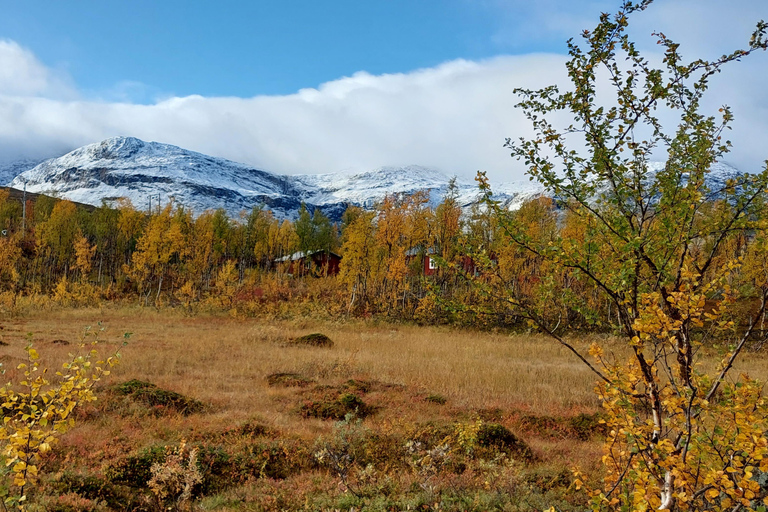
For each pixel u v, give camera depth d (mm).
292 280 59469
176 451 8281
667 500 3457
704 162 4121
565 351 23281
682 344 3863
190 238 54094
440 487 7746
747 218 3781
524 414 12359
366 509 6875
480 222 17906
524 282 26250
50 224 54625
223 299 40062
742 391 3289
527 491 7691
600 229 4391
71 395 4844
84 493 6953
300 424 10852
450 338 27625
